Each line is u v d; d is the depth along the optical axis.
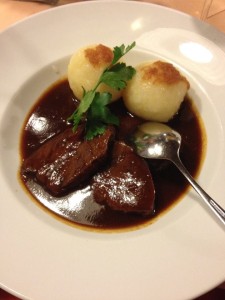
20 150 0.28
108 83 0.26
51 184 0.25
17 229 0.22
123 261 0.21
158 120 0.28
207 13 0.34
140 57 0.31
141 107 0.28
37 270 0.20
